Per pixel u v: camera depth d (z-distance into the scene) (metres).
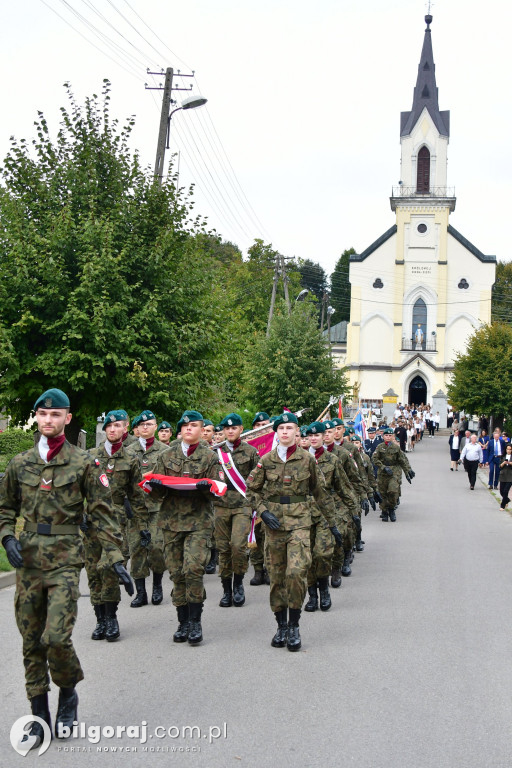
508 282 80.44
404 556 12.38
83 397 15.27
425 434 55.56
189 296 16.28
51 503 4.97
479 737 5.03
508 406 40.72
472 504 20.75
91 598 7.50
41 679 4.99
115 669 6.38
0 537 4.88
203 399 17.16
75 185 15.56
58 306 14.43
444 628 7.84
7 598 8.70
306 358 30.67
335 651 6.98
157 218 15.96
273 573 7.20
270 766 4.56
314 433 9.52
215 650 6.97
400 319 60.88
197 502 7.33
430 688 5.98
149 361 15.00
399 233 60.97
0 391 14.91
